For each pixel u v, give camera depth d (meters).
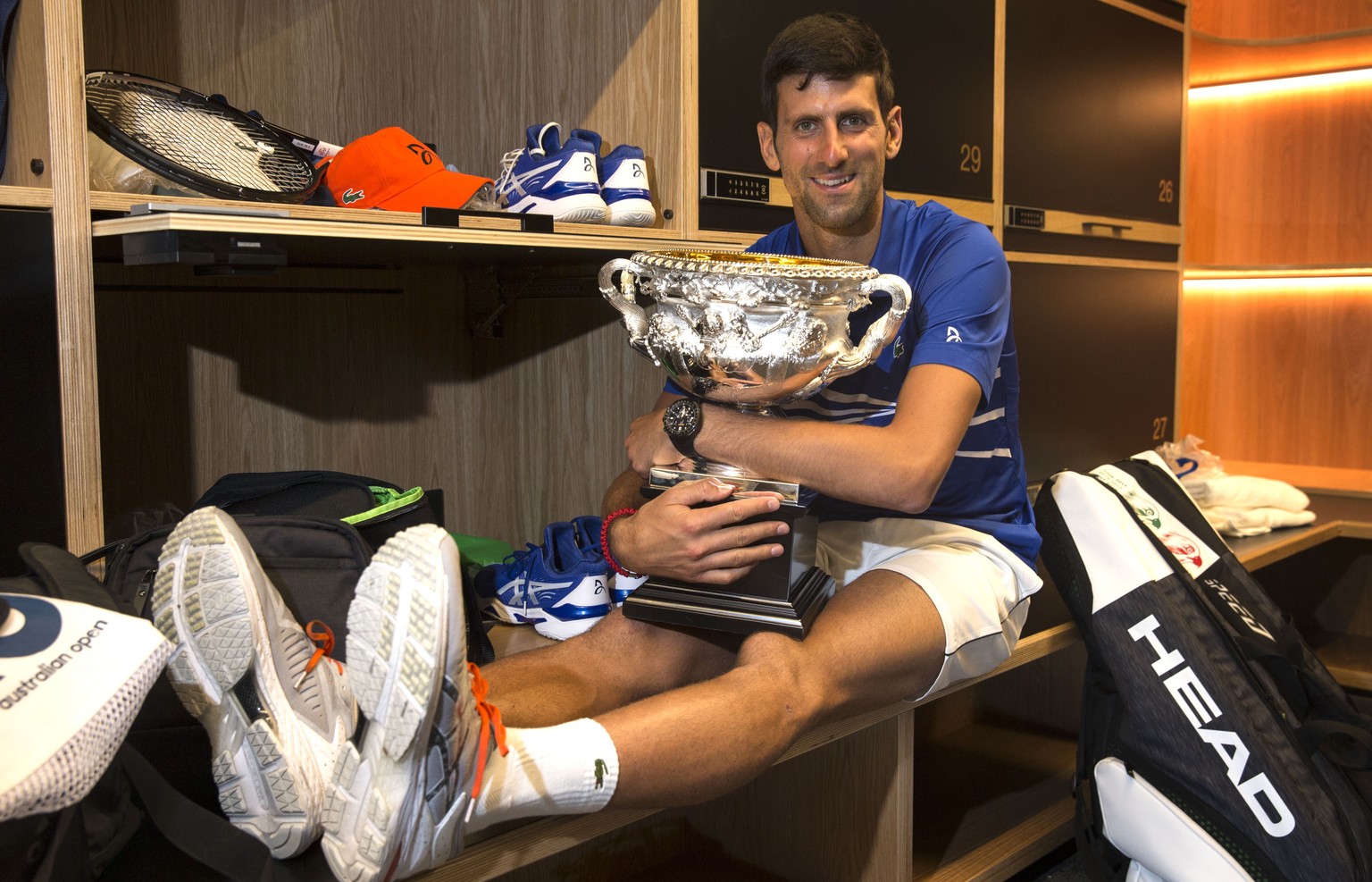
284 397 1.70
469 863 0.92
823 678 1.07
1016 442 1.45
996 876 1.50
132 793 0.91
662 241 1.51
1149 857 1.32
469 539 1.71
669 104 1.54
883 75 1.29
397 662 0.75
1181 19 2.40
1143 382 2.36
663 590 1.16
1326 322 2.75
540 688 1.08
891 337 1.10
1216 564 1.49
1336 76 2.68
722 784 0.98
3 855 0.70
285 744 0.83
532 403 1.91
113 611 0.79
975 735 2.03
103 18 1.47
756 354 1.06
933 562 1.26
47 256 1.09
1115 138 2.24
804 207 1.32
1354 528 2.21
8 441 1.07
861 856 1.38
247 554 0.85
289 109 1.69
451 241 1.27
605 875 1.56
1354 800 1.23
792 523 1.11
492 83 1.78
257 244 1.11
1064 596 1.45
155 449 1.55
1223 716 1.25
